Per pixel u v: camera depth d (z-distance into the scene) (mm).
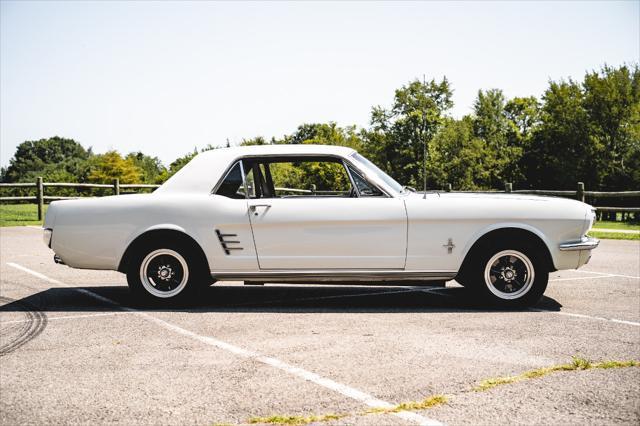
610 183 38094
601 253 10094
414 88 49531
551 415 2805
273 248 5246
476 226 5164
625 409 2879
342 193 5887
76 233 5352
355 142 61906
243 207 5273
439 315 5070
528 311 5211
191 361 3725
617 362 3621
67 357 3836
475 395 3074
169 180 5512
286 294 6246
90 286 6758
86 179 79188
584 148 39094
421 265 5199
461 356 3789
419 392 3121
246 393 3129
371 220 5148
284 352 3916
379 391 3141
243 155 5484
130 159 79812
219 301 5805
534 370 3486
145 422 2748
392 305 5559
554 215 5172
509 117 61844
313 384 3264
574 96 40375
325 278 5312
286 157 5484
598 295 6035
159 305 5395
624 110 37969
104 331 4543
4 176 130500
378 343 4125
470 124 52562
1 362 3730
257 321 4859
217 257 5281
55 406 2961
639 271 7871
